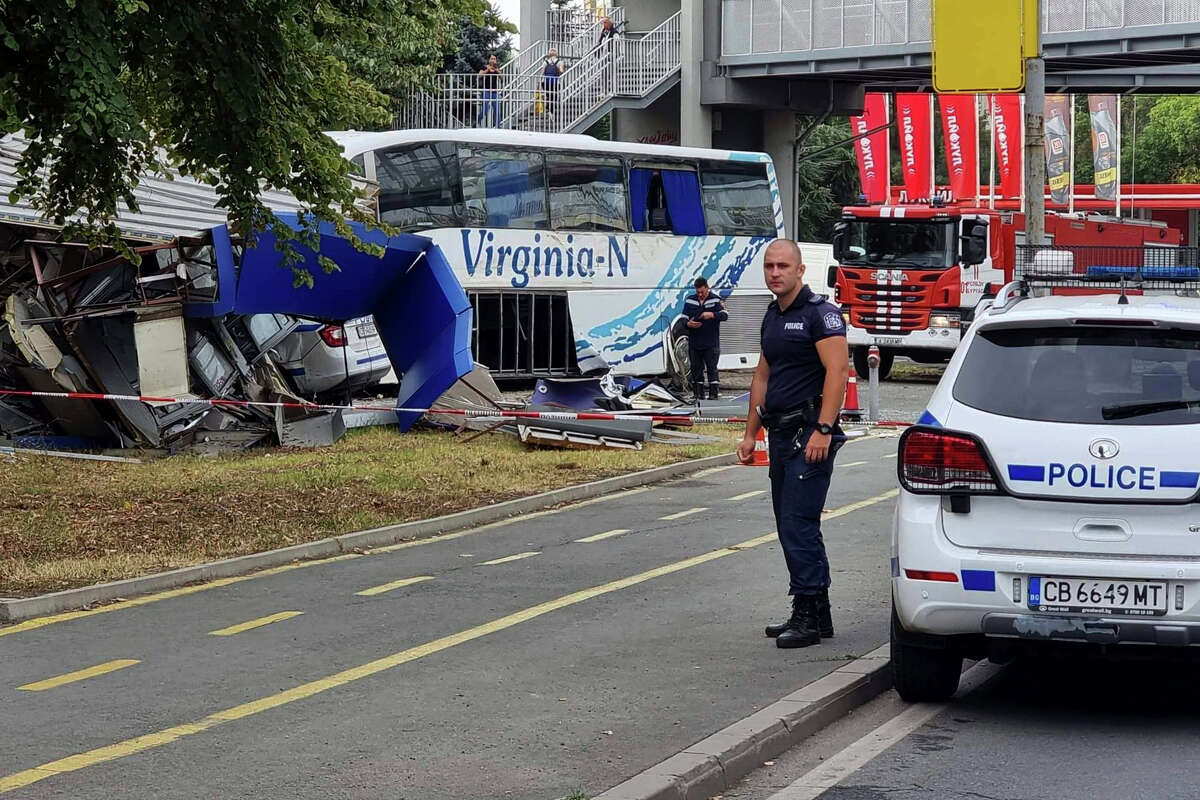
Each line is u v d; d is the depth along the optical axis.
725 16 37.50
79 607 9.51
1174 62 34.44
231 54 12.47
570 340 26.23
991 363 7.02
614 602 9.68
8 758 6.32
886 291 30.52
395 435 19.77
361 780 6.01
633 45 38.34
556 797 5.78
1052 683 7.98
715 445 19.03
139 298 17.44
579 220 26.34
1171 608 6.57
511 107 36.97
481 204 24.97
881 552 11.52
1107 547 6.66
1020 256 8.65
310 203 14.04
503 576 10.63
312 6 12.88
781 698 7.23
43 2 11.01
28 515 12.70
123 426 17.89
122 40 12.01
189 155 13.20
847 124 70.81
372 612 9.37
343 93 13.96
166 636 8.69
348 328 21.86
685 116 37.94
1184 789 6.08
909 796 6.02
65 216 14.16
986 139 86.38
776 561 11.20
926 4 34.50
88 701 7.25
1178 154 83.88
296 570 10.91
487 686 7.52
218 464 16.56
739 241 29.05
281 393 18.97
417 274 20.14
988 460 6.80
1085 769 6.37
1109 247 8.95
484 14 14.42
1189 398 6.71
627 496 15.09
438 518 12.97
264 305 18.59
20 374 17.84
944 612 6.84
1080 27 32.59
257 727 6.79
